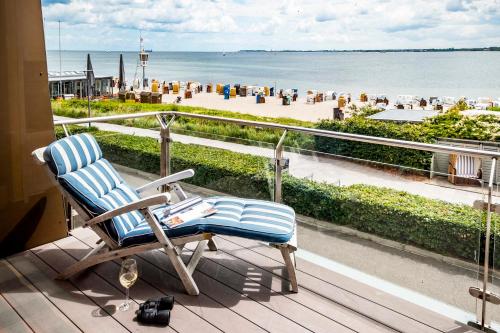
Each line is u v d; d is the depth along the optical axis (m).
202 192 4.39
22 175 2.97
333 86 53.69
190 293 2.46
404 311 2.35
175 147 4.31
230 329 2.14
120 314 2.25
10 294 2.44
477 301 2.28
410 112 14.66
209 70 98.88
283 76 75.12
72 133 3.96
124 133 4.41
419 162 7.89
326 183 3.46
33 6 2.91
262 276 2.70
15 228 2.98
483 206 2.35
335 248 3.16
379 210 3.05
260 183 3.86
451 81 62.03
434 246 2.71
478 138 10.51
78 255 2.97
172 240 2.47
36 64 2.99
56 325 2.15
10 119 2.87
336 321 2.23
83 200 2.47
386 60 161.38
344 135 2.97
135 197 2.89
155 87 34.12
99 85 30.64
